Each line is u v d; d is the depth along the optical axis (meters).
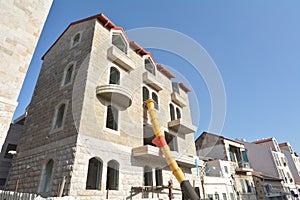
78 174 7.25
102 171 8.04
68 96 9.69
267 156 26.75
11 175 10.09
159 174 10.57
